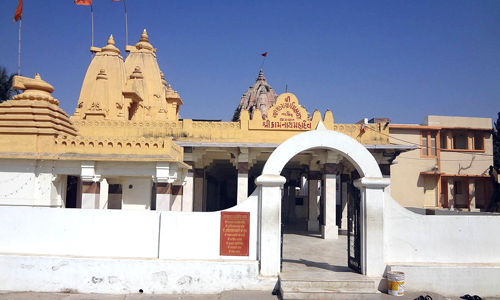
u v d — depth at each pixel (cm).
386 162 1947
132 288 932
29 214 983
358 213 1015
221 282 935
